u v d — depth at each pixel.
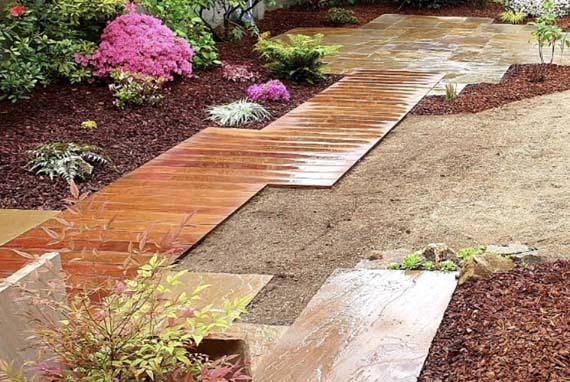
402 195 4.38
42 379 1.74
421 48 9.63
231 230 3.92
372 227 3.90
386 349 2.46
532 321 2.41
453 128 5.86
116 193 4.43
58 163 4.75
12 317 1.80
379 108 6.51
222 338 1.95
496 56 8.98
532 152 5.14
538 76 7.39
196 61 7.65
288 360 2.47
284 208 4.23
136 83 6.41
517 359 2.22
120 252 3.54
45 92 6.62
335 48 7.93
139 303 1.83
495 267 2.89
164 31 7.23
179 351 1.72
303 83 7.51
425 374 2.29
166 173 4.80
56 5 7.02
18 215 4.13
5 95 6.31
